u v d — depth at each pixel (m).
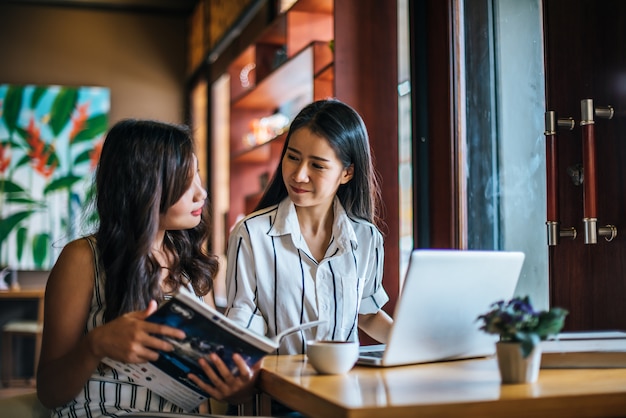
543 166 2.18
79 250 1.51
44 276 5.87
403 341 1.43
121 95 6.16
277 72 3.83
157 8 6.19
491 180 2.41
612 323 1.81
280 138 4.02
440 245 2.53
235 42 4.71
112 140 1.55
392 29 2.98
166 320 1.31
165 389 1.46
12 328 5.29
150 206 1.51
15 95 5.92
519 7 2.29
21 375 5.67
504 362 1.26
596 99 1.87
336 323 1.75
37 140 5.91
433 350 1.49
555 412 1.13
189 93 6.18
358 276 1.80
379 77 2.95
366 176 1.78
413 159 2.63
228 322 1.30
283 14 3.62
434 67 2.59
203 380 1.43
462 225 2.48
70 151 5.93
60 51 6.07
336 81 2.90
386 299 1.89
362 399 1.10
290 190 1.70
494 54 2.40
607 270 1.83
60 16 6.09
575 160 1.95
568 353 1.43
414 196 2.62
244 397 1.47
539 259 2.20
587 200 1.80
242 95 4.54
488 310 1.53
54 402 1.44
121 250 1.50
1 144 5.87
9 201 5.83
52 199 5.87
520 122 2.28
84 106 6.00
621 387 1.21
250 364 1.40
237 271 1.72
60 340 1.46
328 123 1.67
